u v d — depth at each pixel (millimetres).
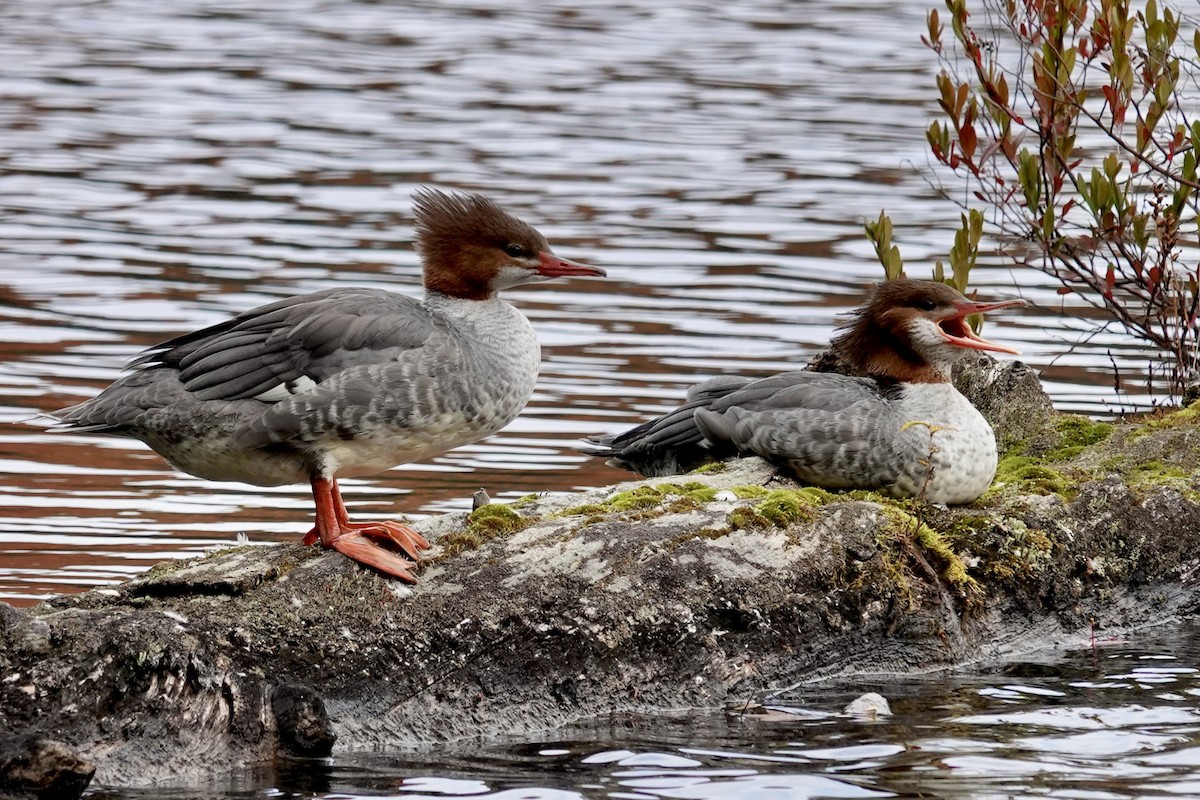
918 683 10609
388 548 10000
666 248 23125
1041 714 9914
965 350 11812
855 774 8828
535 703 9609
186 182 26781
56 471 14977
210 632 8930
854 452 11609
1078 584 11695
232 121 31266
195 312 19969
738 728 9641
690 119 31250
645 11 42375
